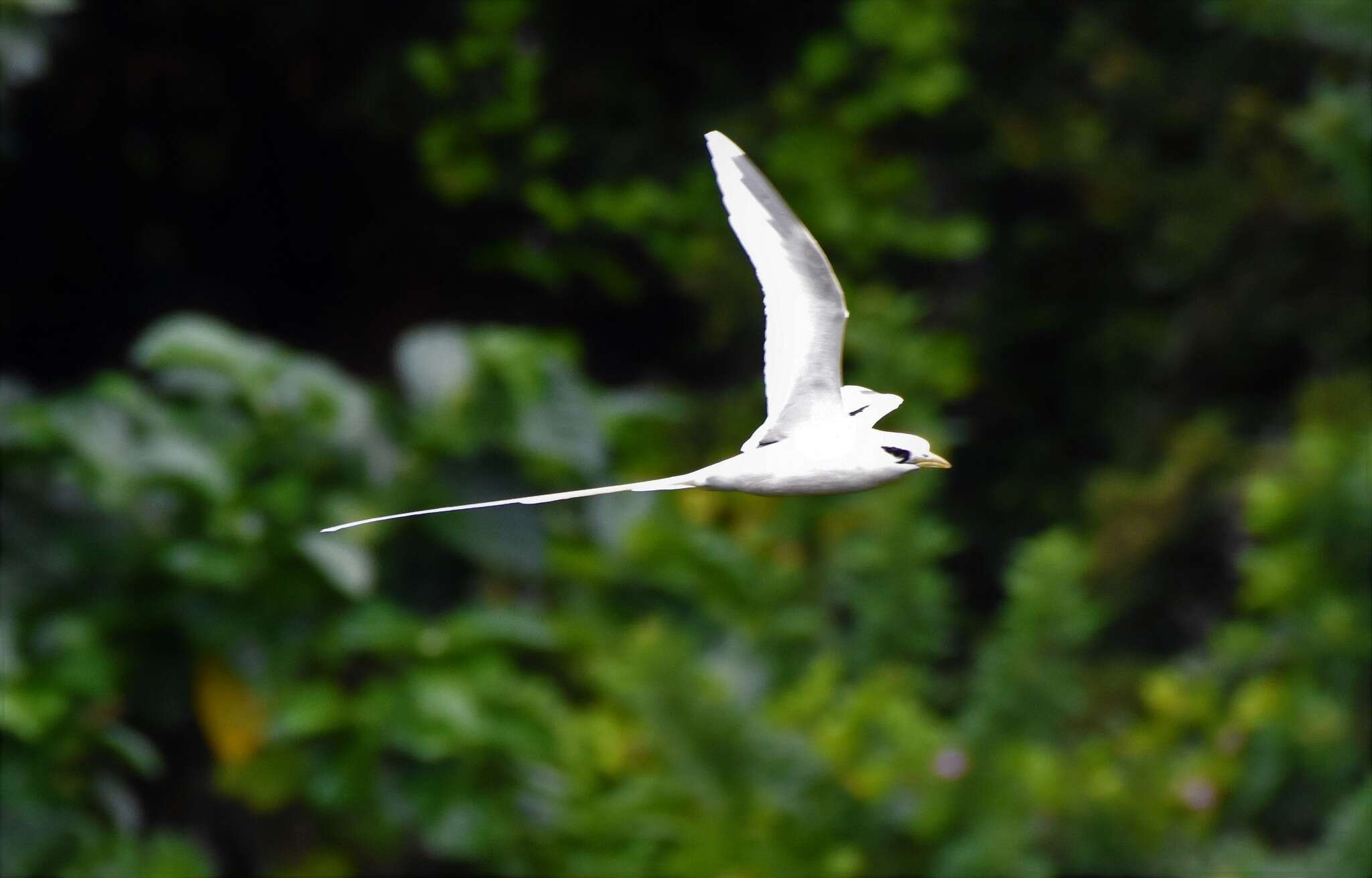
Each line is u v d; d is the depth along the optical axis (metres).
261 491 11.02
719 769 9.73
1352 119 12.62
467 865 11.86
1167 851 9.98
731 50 19.28
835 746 10.06
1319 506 11.16
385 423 11.60
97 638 10.63
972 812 9.83
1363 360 16.94
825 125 18.11
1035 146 18.25
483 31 16.94
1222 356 17.84
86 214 18.56
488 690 10.81
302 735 10.86
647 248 18.17
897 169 18.06
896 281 19.45
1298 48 17.08
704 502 13.28
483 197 18.22
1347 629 10.91
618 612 12.02
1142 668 15.37
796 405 6.69
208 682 10.95
